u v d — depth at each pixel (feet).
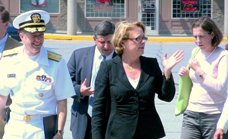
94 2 190.90
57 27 190.49
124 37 29.96
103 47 35.24
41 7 190.60
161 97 30.35
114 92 29.89
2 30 34.19
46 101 30.22
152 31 191.52
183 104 35.78
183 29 191.62
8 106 31.42
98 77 30.66
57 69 30.30
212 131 34.78
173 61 29.71
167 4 191.01
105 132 30.68
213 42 34.65
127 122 29.71
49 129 30.37
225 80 34.19
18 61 30.14
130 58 30.19
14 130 29.99
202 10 191.42
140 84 29.86
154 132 30.01
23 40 29.94
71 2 178.60
